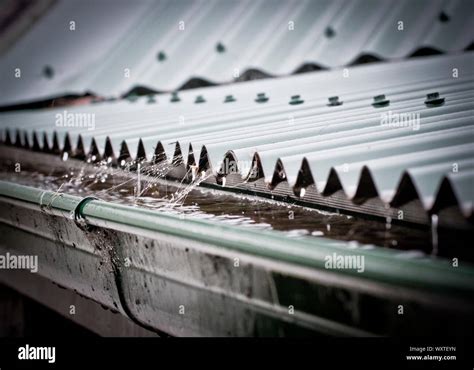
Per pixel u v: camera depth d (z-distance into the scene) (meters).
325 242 1.72
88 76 6.43
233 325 2.03
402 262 1.49
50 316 4.30
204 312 2.13
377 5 5.71
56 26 7.74
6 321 4.45
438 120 2.61
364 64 5.20
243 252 1.84
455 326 1.43
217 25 6.32
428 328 1.48
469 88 3.42
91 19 7.64
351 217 2.09
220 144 2.73
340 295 1.66
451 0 5.36
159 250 2.23
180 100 5.09
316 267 1.64
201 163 2.71
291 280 1.77
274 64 5.41
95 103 5.97
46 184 3.64
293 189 2.27
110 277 2.59
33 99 6.52
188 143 2.88
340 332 1.70
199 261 2.06
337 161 2.20
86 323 3.19
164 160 3.01
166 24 6.70
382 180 1.94
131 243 2.37
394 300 1.53
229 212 2.36
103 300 2.78
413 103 3.15
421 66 4.49
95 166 3.56
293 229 2.01
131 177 3.24
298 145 2.51
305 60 5.27
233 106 4.28
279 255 1.73
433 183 1.78
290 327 1.84
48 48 7.36
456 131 2.32
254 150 2.56
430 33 5.05
